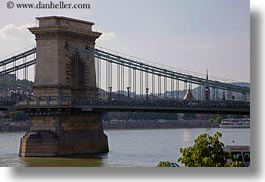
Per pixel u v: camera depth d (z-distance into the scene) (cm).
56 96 10244
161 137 14962
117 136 15738
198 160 5294
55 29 10231
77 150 10425
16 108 10569
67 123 10412
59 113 10281
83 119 10656
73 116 10494
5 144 12631
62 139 10269
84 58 10569
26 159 9700
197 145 5353
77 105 10181
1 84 11006
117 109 10025
